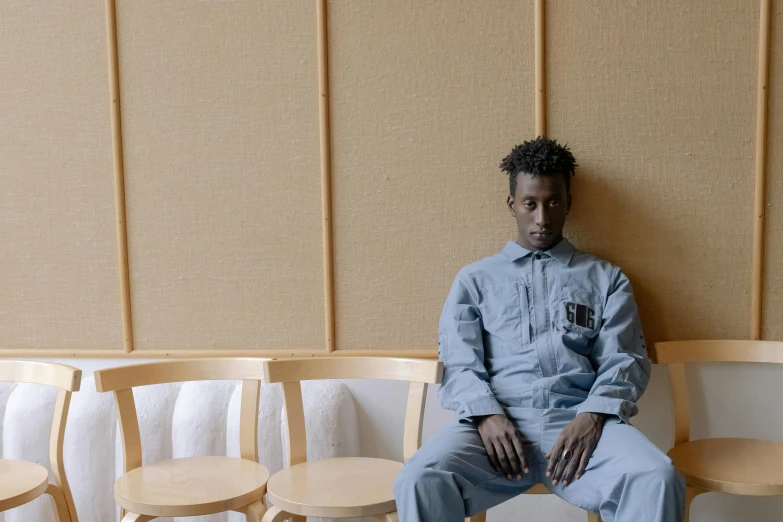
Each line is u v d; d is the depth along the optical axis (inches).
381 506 56.4
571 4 69.9
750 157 69.6
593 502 57.6
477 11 70.7
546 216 65.6
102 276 77.0
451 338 66.7
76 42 74.5
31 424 71.7
